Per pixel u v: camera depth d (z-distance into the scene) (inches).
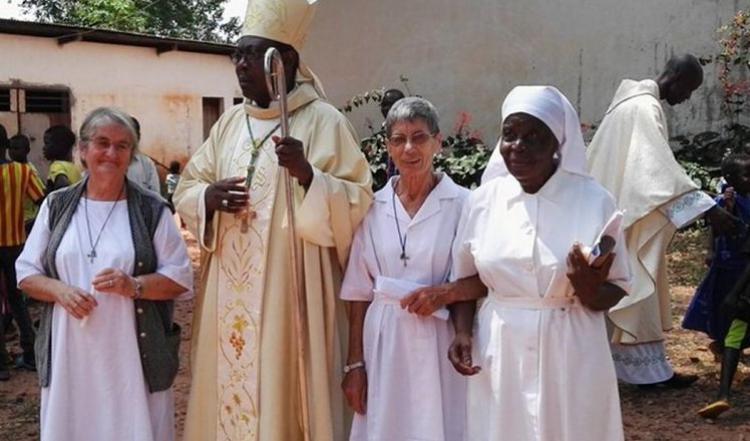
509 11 491.8
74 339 133.9
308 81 151.7
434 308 130.0
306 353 140.9
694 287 318.0
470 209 126.5
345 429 145.9
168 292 137.4
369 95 494.0
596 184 119.3
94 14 1003.3
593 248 108.1
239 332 145.1
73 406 134.4
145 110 696.4
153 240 138.4
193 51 733.3
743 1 437.7
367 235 139.3
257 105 147.6
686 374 219.5
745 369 226.1
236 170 146.7
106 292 132.5
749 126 445.1
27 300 316.2
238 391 145.5
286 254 142.3
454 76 509.0
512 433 119.1
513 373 118.8
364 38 530.6
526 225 117.8
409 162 132.3
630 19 462.9
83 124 135.7
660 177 197.3
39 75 608.7
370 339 136.9
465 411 132.8
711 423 191.6
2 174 250.2
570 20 477.1
